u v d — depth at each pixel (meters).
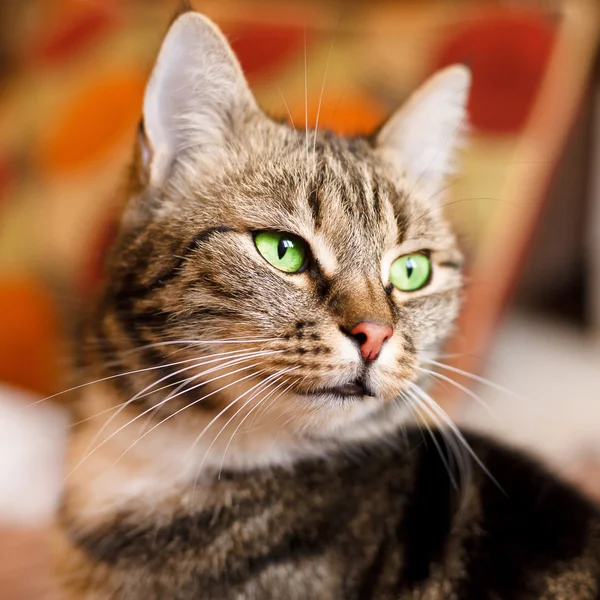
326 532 0.42
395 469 0.44
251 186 0.43
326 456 0.44
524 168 0.60
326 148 0.45
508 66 0.62
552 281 0.91
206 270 0.41
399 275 0.45
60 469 0.53
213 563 0.41
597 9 0.64
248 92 0.45
